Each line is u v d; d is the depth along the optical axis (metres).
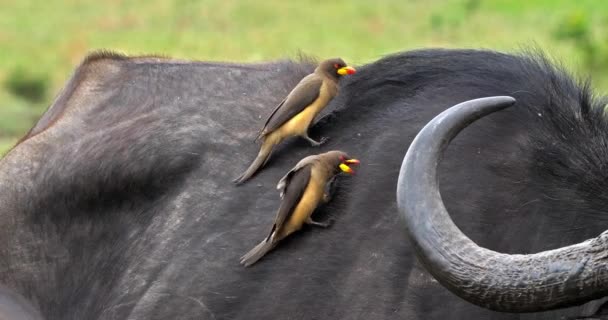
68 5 139.75
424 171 12.68
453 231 12.47
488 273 12.23
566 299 12.03
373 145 17.05
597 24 89.06
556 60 17.92
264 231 17.28
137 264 18.34
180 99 19.66
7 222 19.44
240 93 19.42
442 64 17.83
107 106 20.09
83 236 18.98
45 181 19.34
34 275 19.11
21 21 130.88
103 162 18.92
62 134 19.84
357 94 18.00
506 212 15.40
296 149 17.58
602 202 14.96
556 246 14.87
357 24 126.62
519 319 14.58
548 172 15.44
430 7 135.50
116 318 18.19
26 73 92.31
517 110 16.27
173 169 18.61
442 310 15.18
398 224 16.06
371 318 15.73
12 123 71.31
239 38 116.38
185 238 18.02
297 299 16.45
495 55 17.72
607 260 11.90
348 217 16.53
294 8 136.25
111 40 118.31
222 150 18.52
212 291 17.30
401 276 15.70
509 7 122.81
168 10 133.50
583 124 15.90
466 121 12.92
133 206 18.75
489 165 15.87
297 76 19.39
